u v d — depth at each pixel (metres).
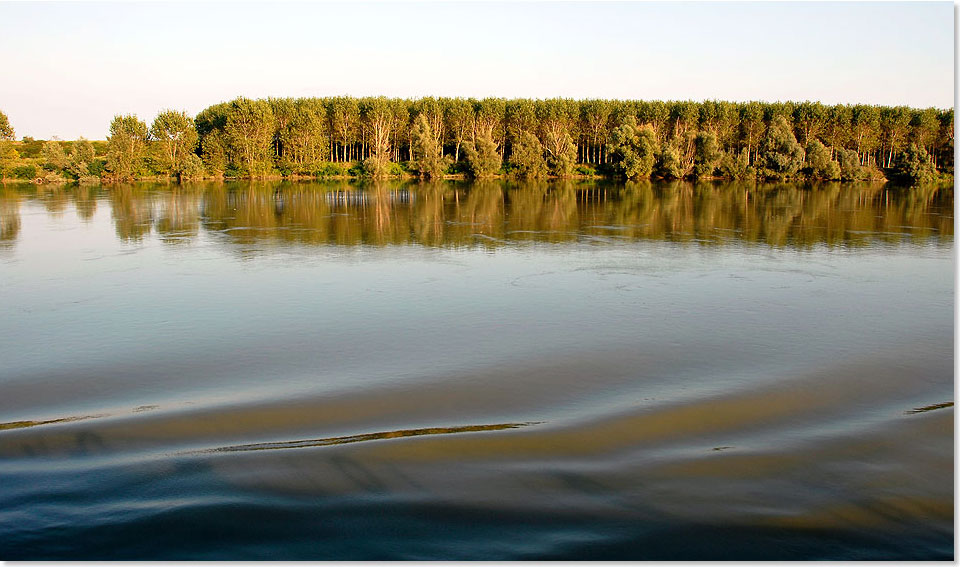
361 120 99.31
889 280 24.34
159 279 24.03
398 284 23.33
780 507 8.96
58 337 16.98
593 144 106.00
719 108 101.56
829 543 8.12
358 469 9.93
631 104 106.38
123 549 7.90
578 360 15.31
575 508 8.88
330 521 8.52
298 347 16.25
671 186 78.94
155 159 85.25
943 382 13.95
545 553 7.86
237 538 8.14
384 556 7.79
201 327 17.89
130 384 13.78
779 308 20.16
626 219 43.38
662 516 8.70
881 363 15.15
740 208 51.38
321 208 49.59
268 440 11.00
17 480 9.56
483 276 24.77
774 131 90.44
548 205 52.84
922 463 10.28
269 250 30.44
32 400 12.92
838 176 89.56
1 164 78.88
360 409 12.41
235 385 13.73
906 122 101.31
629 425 11.69
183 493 9.20
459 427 11.58
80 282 23.48
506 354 15.73
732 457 10.43
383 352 15.87
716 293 22.11
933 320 18.88
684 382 13.95
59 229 37.31
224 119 97.44
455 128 100.38
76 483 9.48
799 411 12.38
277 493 9.20
